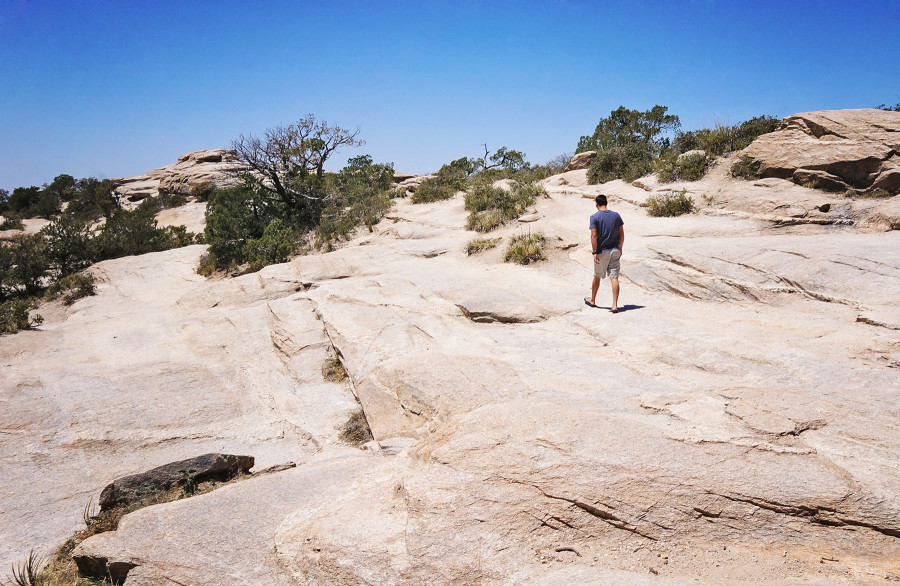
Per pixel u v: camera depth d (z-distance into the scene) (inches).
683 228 498.3
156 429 287.3
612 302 370.0
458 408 223.9
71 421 287.1
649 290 390.6
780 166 556.1
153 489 238.4
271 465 260.7
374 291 459.5
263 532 165.2
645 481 152.6
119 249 962.7
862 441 162.6
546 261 482.3
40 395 323.0
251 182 915.4
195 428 293.4
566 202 691.4
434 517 149.4
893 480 143.9
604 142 1158.3
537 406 203.3
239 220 826.8
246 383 365.4
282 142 961.5
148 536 169.5
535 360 276.8
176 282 734.5
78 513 217.9
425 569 135.5
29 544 199.0
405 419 247.1
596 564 136.2
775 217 472.4
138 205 1915.6
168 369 380.5
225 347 437.7
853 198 493.7
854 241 390.9
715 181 603.5
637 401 208.8
